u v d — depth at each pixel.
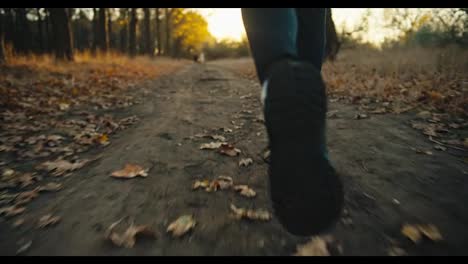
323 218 0.76
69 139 2.67
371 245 1.01
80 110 4.06
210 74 10.85
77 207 1.34
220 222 1.17
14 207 1.40
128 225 1.17
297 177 0.71
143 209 1.30
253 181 1.57
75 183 1.65
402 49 10.78
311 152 0.71
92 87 6.28
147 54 24.09
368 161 1.77
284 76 0.68
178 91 5.88
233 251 1.00
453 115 2.76
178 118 3.23
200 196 1.41
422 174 1.56
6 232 1.18
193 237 1.08
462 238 1.04
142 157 1.98
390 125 2.58
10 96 4.59
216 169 1.75
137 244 1.05
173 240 1.07
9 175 1.83
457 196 1.33
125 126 3.06
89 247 1.05
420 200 1.30
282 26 0.77
